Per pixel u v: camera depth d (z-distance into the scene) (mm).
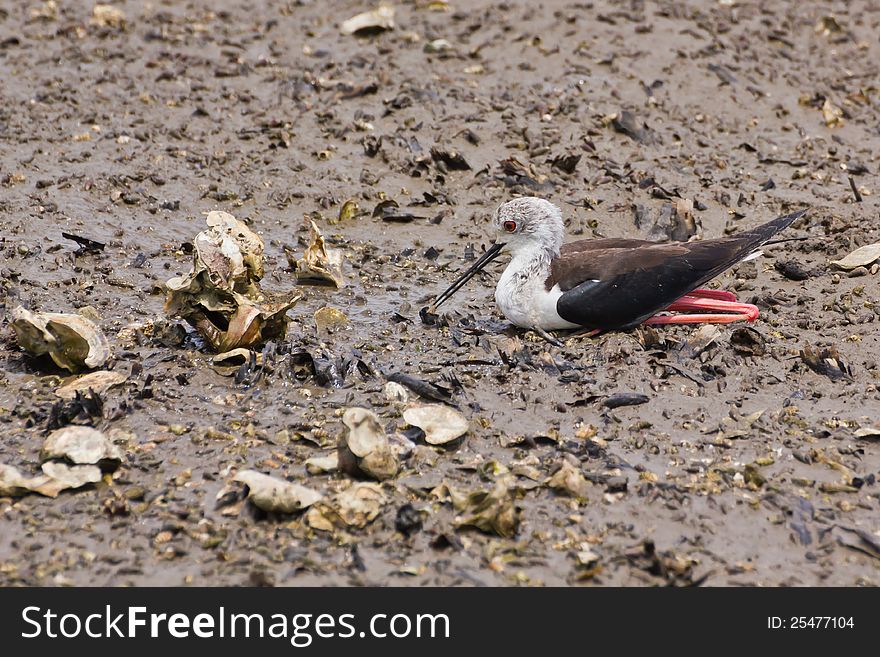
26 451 10547
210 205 15836
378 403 11516
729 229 15664
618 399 11617
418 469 10484
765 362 12461
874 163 17469
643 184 16500
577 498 10102
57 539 9430
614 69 19297
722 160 17234
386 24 20328
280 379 11859
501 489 9617
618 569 9328
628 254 12906
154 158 16656
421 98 18281
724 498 10234
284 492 9688
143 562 9227
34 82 18391
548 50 19719
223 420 11172
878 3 22547
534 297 12836
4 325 12664
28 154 16484
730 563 9477
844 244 15102
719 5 21875
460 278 13430
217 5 21406
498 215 13031
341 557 9352
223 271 12641
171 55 19359
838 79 19750
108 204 15617
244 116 17844
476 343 12875
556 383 11938
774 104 18859
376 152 17016
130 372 11898
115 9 20812
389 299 13961
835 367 12266
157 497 9953
